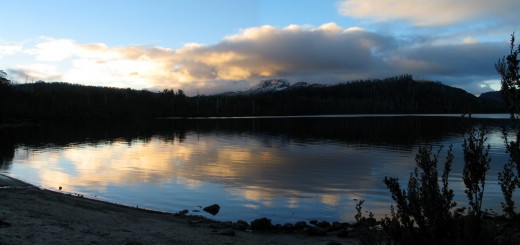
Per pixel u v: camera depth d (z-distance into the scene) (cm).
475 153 539
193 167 3300
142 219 1467
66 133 8431
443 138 6531
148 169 3172
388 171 3027
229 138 7062
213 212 1748
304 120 16112
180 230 1294
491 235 506
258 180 2623
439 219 533
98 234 1083
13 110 11881
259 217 1669
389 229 577
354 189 2284
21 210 1355
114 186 2389
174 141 6456
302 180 2616
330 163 3562
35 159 3822
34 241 923
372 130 8950
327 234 1376
